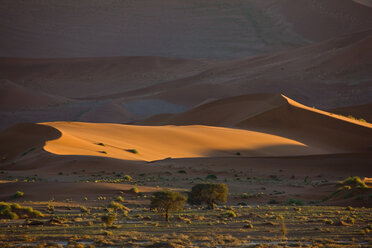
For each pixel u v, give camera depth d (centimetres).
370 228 9369
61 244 7950
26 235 8731
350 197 15112
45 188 17075
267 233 9000
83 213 12675
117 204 13800
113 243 7906
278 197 17062
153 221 11019
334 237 8456
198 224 10344
